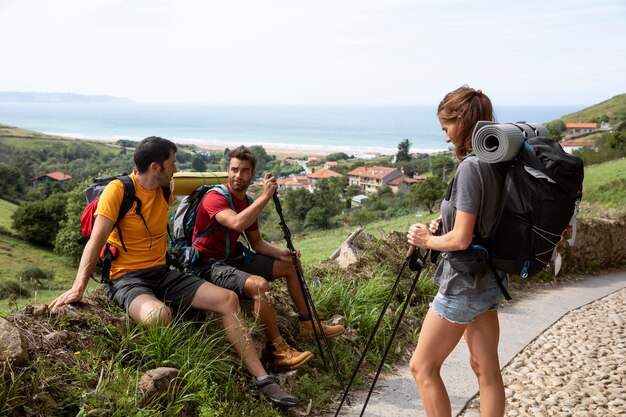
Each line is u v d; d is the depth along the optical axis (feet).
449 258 8.33
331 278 17.49
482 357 8.96
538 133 8.41
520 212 7.74
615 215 34.19
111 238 11.37
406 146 586.45
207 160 635.25
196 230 12.76
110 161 628.28
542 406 12.08
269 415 10.57
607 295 24.49
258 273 13.14
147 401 9.09
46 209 176.04
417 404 12.09
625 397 12.58
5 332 8.55
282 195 287.69
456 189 8.12
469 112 8.33
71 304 10.61
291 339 13.42
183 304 11.32
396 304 17.69
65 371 8.96
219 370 10.73
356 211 221.46
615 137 199.52
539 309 21.21
